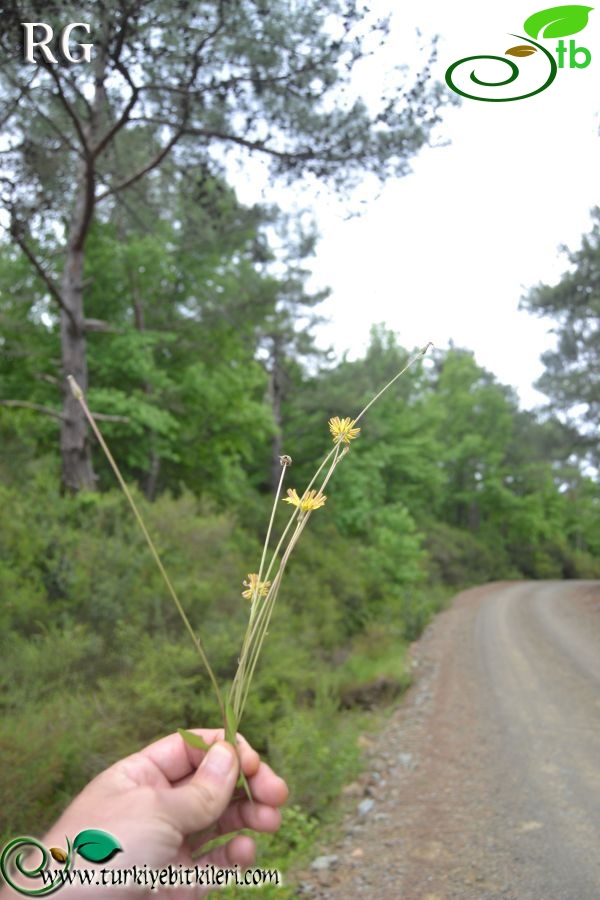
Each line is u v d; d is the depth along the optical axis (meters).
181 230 14.44
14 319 13.22
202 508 11.67
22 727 4.59
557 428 28.64
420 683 11.41
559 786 5.96
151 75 8.68
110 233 14.45
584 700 9.08
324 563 15.45
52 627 6.37
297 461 22.23
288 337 20.48
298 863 4.87
